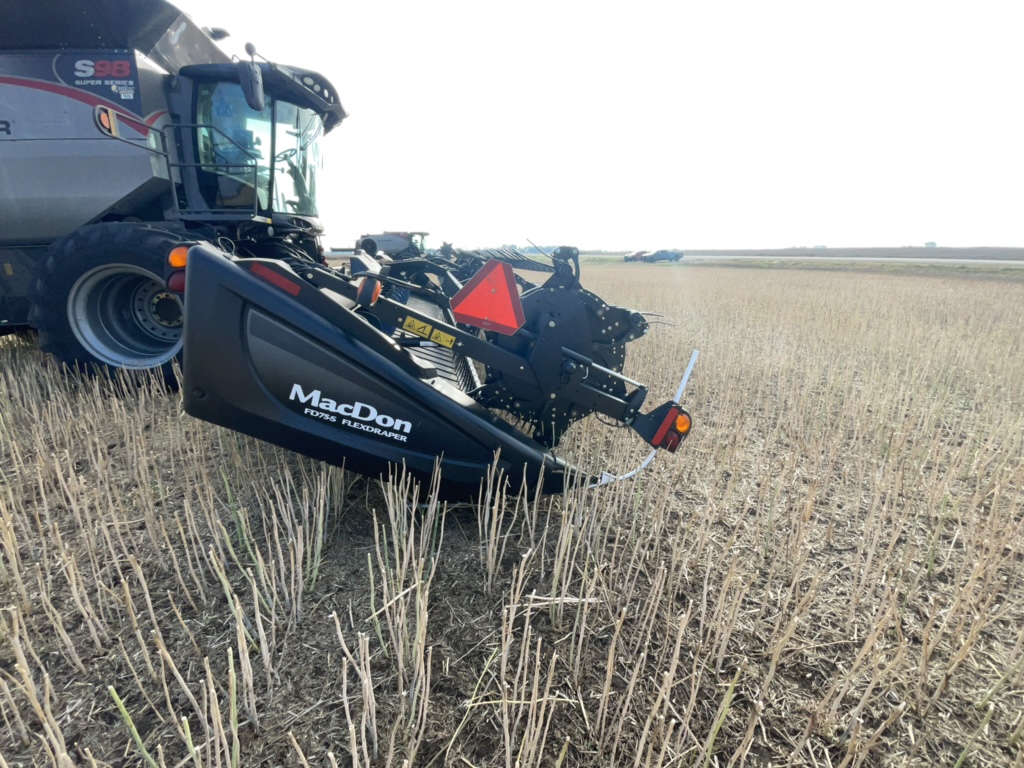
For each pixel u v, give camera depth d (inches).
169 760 65.4
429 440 101.5
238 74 176.2
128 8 165.6
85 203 183.0
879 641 88.9
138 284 183.5
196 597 91.8
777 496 124.0
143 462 120.6
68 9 163.6
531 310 112.2
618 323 127.5
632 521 120.6
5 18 163.8
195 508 117.4
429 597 94.1
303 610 89.7
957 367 284.7
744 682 79.8
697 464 155.2
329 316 95.0
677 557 97.9
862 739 71.7
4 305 190.1
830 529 118.3
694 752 68.7
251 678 68.4
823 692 78.7
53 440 148.7
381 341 99.0
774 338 350.3
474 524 116.2
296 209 222.5
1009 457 162.1
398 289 189.0
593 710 74.4
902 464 144.3
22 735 66.8
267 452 143.4
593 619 91.0
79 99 175.3
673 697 76.7
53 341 176.4
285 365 93.2
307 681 77.0
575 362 113.0
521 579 76.6
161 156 187.8
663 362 262.1
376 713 72.6
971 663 85.0
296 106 206.4
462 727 70.7
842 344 333.1
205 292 89.2
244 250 204.4
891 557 113.3
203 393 92.4
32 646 80.6
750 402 222.2
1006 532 108.7
